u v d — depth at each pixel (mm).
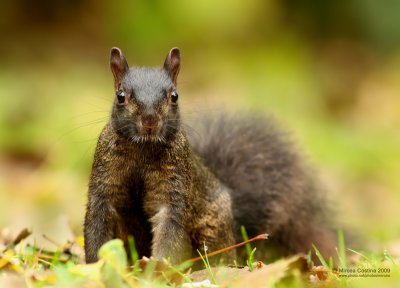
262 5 21984
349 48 24047
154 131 7160
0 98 18422
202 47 21812
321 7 23438
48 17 22516
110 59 7875
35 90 18938
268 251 9742
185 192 7605
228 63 21312
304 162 10180
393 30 23719
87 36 22391
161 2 21562
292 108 20297
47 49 21688
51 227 8914
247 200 9398
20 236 8156
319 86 22047
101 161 7504
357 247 10055
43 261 7410
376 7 23594
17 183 16219
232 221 8547
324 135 19156
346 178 17750
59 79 19812
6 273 6578
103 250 6234
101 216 7520
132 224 7816
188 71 21344
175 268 6895
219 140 9789
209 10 21344
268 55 21578
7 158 17453
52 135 17594
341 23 23766
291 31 22781
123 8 21891
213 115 10281
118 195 7578
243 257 8977
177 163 7531
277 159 9820
